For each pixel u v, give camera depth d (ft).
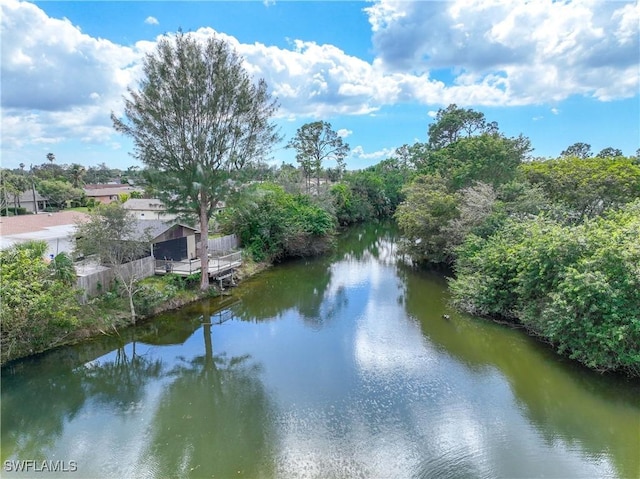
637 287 39.45
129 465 30.40
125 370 46.85
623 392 38.96
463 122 182.70
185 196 68.85
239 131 71.51
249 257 94.07
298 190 140.77
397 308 66.80
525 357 46.98
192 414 37.42
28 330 46.80
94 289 57.98
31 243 55.06
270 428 34.81
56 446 32.86
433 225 90.89
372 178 202.80
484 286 59.52
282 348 52.08
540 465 29.45
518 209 75.92
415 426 34.63
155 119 64.95
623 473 28.37
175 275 70.28
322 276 90.12
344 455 31.04
